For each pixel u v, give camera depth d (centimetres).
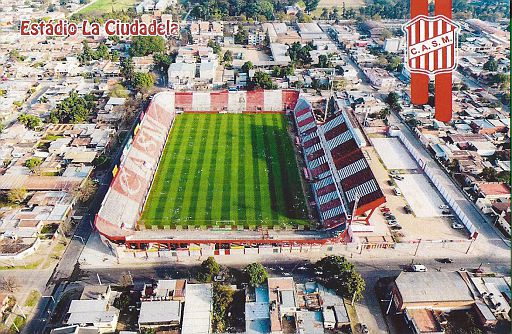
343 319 9131
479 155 15412
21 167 14412
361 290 9719
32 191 13362
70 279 10381
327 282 10006
